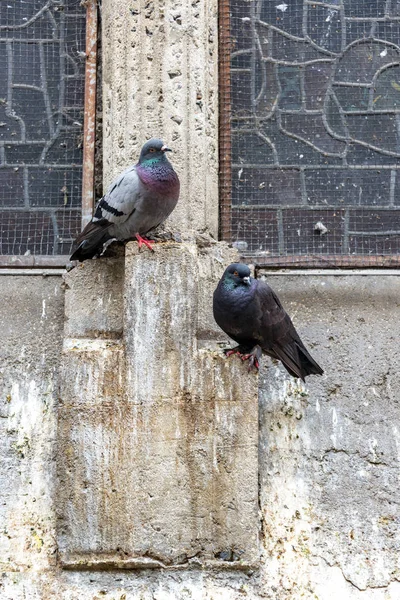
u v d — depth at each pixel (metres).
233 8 11.89
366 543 10.09
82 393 9.91
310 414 10.51
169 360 9.91
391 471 10.34
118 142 10.82
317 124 11.70
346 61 11.87
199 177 10.74
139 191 9.85
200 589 9.77
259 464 10.32
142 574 9.80
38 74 11.79
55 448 10.32
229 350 10.01
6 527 10.07
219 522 9.76
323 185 11.53
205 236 10.62
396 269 10.84
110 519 9.73
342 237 11.38
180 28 10.98
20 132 11.63
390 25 11.92
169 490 9.76
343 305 10.84
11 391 10.51
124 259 10.47
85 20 11.84
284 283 10.91
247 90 11.75
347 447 10.41
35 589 9.82
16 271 10.85
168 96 10.84
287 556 10.02
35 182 11.49
